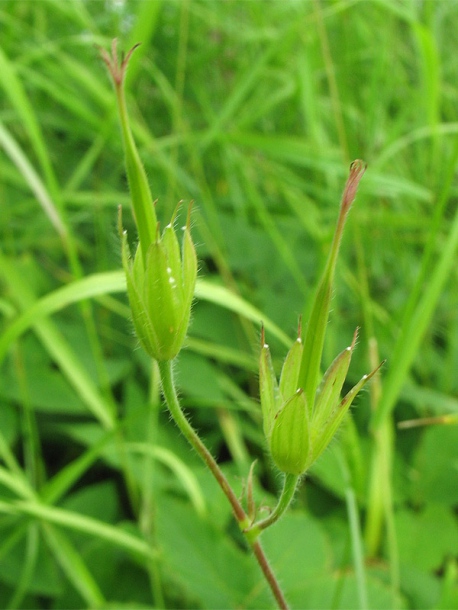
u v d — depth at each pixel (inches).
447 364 6.8
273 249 7.7
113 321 6.9
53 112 8.2
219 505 5.2
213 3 8.4
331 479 5.6
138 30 5.2
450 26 9.2
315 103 6.9
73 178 6.5
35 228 7.1
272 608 4.3
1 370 5.7
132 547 4.4
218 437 6.1
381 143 7.6
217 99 8.9
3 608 4.7
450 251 4.0
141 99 8.5
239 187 8.1
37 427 6.0
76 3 6.5
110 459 5.3
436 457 6.1
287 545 4.8
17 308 6.3
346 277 6.7
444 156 8.1
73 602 4.8
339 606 4.4
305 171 8.8
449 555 5.2
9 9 6.8
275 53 7.2
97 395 5.1
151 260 1.9
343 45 7.5
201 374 6.3
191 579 4.4
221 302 4.4
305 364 2.0
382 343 6.8
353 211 5.7
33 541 4.6
